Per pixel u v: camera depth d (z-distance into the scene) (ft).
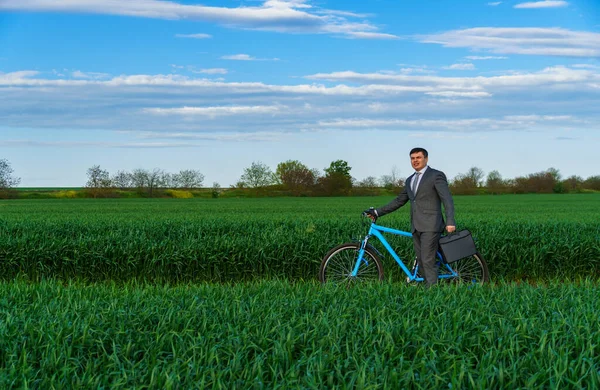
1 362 15.43
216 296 22.91
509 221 60.75
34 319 18.70
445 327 17.51
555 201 177.68
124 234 48.44
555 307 20.34
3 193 225.56
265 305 20.51
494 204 149.69
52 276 40.57
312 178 275.18
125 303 21.01
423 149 29.96
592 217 77.41
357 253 30.99
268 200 199.62
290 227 53.42
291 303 20.68
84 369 14.93
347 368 14.43
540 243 42.42
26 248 40.57
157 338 16.28
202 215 83.92
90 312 19.61
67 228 53.16
